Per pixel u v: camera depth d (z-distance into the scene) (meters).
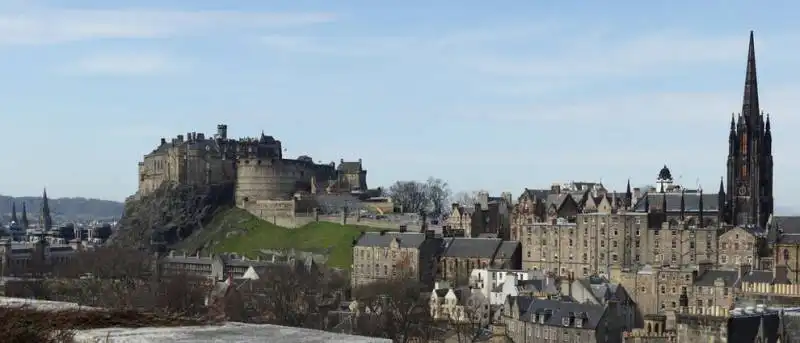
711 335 140.00
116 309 38.22
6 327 33.06
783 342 138.75
